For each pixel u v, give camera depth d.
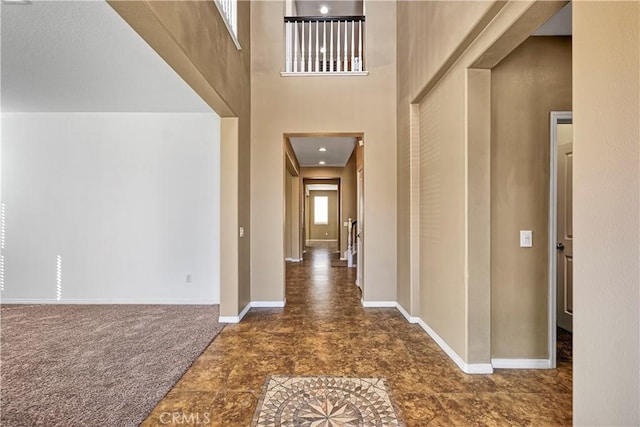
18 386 2.10
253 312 3.75
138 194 4.09
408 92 3.45
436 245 2.88
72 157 4.08
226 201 3.44
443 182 2.72
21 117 4.06
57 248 4.08
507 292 2.41
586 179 1.21
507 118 2.39
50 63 2.70
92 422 1.74
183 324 3.32
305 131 3.98
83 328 3.19
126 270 4.09
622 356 1.09
